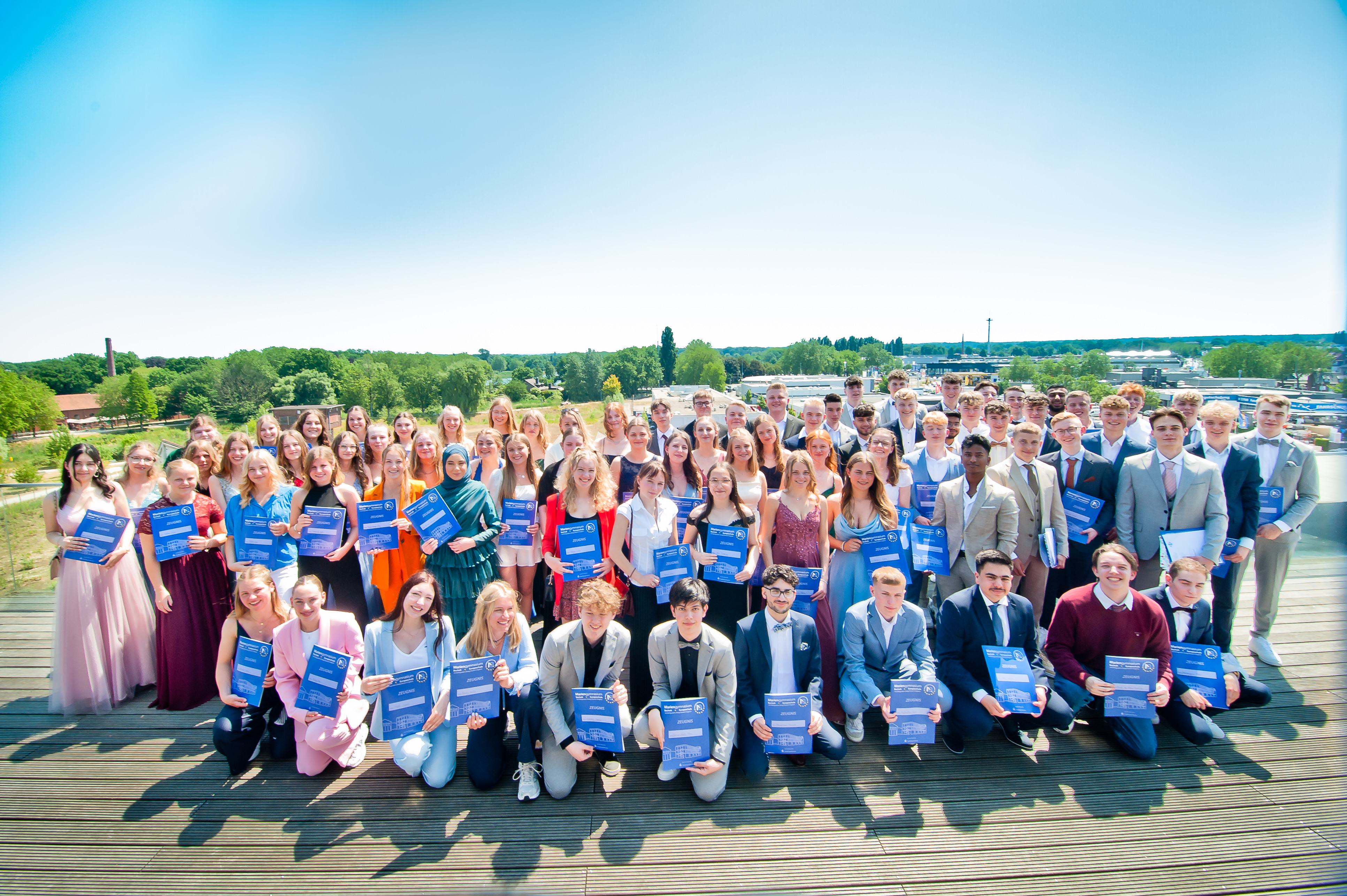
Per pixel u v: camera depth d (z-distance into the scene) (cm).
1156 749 454
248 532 539
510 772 441
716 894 339
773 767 445
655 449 780
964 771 439
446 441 731
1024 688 432
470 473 668
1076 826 385
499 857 364
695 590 412
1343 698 522
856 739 468
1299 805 401
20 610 764
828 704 505
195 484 535
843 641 488
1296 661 582
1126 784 422
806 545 529
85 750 471
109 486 540
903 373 888
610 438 714
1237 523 545
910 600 600
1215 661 446
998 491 534
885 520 521
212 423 645
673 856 364
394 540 537
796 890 340
